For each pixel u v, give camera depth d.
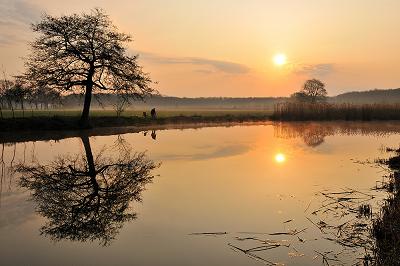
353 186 16.20
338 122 62.62
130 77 42.25
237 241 10.12
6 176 18.95
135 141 34.16
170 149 28.86
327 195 14.69
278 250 9.48
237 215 12.33
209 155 25.88
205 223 11.59
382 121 63.38
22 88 40.47
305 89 114.88
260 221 11.70
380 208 12.45
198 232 10.84
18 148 28.58
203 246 9.84
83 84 41.31
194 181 17.61
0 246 9.93
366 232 10.51
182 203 13.86
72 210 13.23
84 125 41.94
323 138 37.34
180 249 9.65
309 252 9.32
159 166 21.66
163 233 10.80
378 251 8.77
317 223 11.42
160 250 9.60
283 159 24.11
